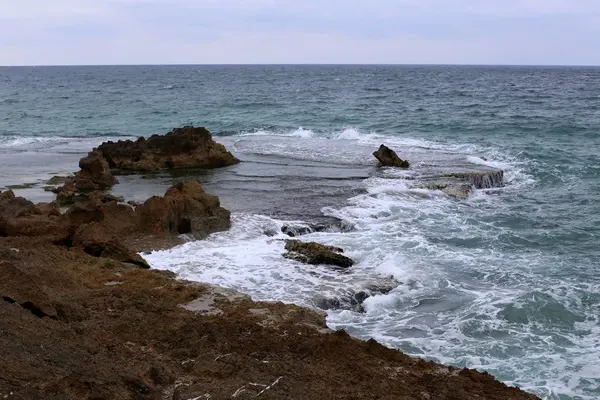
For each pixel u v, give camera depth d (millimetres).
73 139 36625
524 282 14234
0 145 33938
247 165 27719
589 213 20828
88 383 6695
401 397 7918
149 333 9438
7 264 9508
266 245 15797
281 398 7398
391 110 53156
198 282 12531
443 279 14172
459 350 10844
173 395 7355
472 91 81938
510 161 29375
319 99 66562
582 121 43344
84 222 15555
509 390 8719
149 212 16312
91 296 10789
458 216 19766
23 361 6809
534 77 138875
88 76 156375
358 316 12250
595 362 10477
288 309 11078
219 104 59188
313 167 27031
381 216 19359
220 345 9102
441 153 30766
